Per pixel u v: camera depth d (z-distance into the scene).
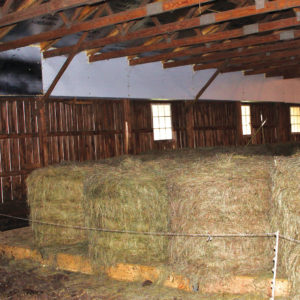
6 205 7.75
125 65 10.22
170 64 11.05
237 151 8.61
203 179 3.64
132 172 4.19
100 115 9.73
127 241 3.99
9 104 8.00
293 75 14.98
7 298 3.73
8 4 6.33
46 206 4.78
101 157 9.65
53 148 8.67
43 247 4.71
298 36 8.27
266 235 3.50
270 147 9.66
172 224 3.77
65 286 3.95
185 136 11.91
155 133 11.16
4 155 7.84
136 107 10.66
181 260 3.67
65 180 4.68
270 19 9.53
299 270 3.10
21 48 8.12
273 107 15.48
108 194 4.04
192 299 3.44
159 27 7.43
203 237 3.55
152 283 3.82
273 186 3.39
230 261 3.50
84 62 9.33
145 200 3.91
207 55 10.65
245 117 14.33
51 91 8.33
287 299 3.22
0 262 4.87
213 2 7.91
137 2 7.52
